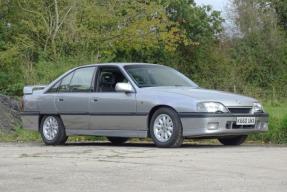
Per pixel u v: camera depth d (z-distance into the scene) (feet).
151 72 44.01
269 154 34.76
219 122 38.99
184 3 146.00
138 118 41.39
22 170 29.45
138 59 134.00
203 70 150.41
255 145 42.96
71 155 36.09
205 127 38.70
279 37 157.07
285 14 165.27
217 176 26.45
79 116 45.03
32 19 100.12
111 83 44.01
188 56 150.20
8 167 30.60
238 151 36.78
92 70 45.50
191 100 39.24
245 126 40.37
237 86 138.72
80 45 92.17
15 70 87.56
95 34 98.48
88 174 27.76
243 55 154.92
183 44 147.43
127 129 42.32
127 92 42.16
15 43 98.78
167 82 43.57
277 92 124.88
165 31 119.55
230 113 39.50
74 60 78.07
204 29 150.10
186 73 149.79
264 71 153.38
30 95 48.91
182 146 41.83
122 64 44.45
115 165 30.73
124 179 26.09
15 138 54.65
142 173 27.71
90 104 44.29
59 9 97.30
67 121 45.93
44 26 94.99
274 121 46.34
